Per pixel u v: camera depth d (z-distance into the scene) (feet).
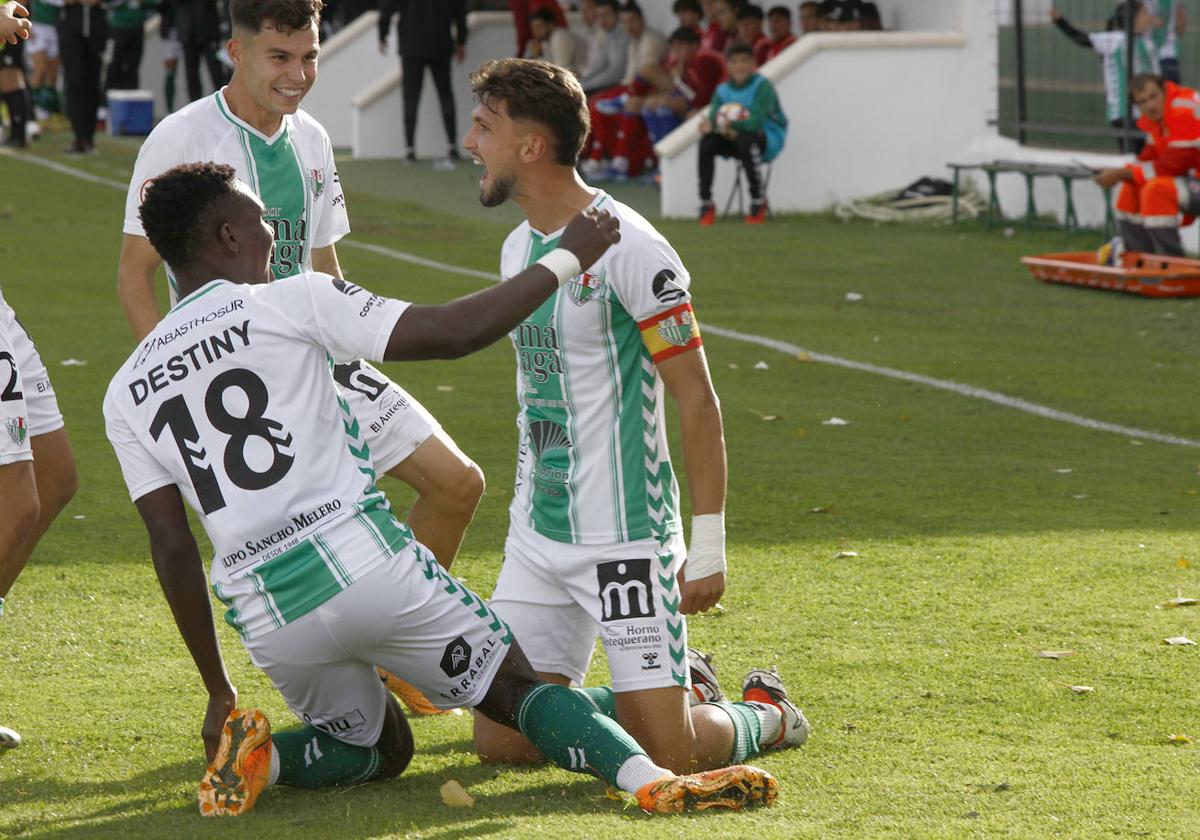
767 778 29.22
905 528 51.21
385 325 28.17
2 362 33.73
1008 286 101.76
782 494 55.67
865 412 69.26
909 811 29.07
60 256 110.11
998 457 61.36
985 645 40.09
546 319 31.01
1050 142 130.62
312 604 28.19
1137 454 61.93
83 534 50.37
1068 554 48.03
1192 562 47.06
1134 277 95.61
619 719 31.73
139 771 32.04
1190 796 29.86
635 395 31.12
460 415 67.97
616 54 159.94
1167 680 37.32
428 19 168.45
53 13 205.05
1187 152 98.63
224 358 28.43
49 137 193.98
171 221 29.07
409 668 29.30
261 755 29.27
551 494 31.96
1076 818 28.68
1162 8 118.52
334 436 28.91
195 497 28.60
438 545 38.63
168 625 41.86
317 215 39.70
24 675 38.06
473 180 159.22
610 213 30.35
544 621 32.76
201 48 179.73
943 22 142.41
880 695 36.58
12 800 30.32
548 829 27.84
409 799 30.32
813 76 137.59
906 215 134.00
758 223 133.90
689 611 30.63
